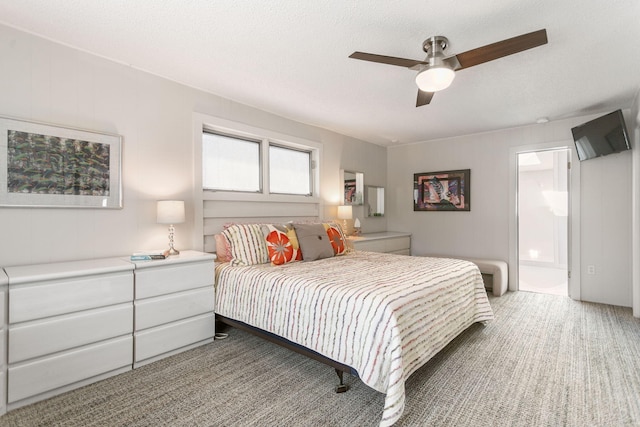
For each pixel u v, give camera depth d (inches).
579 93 125.0
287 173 163.3
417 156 214.7
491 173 185.0
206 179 131.2
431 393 75.7
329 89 122.6
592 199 152.0
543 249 242.1
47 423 65.2
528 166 245.0
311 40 87.6
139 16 77.6
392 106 141.7
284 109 146.3
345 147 193.2
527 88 120.1
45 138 88.4
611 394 74.7
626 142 131.3
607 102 135.6
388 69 105.2
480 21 77.6
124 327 85.0
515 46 71.1
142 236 108.3
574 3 70.5
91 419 66.5
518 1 70.1
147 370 86.7
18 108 84.4
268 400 73.4
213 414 68.3
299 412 69.0
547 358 93.4
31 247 86.7
